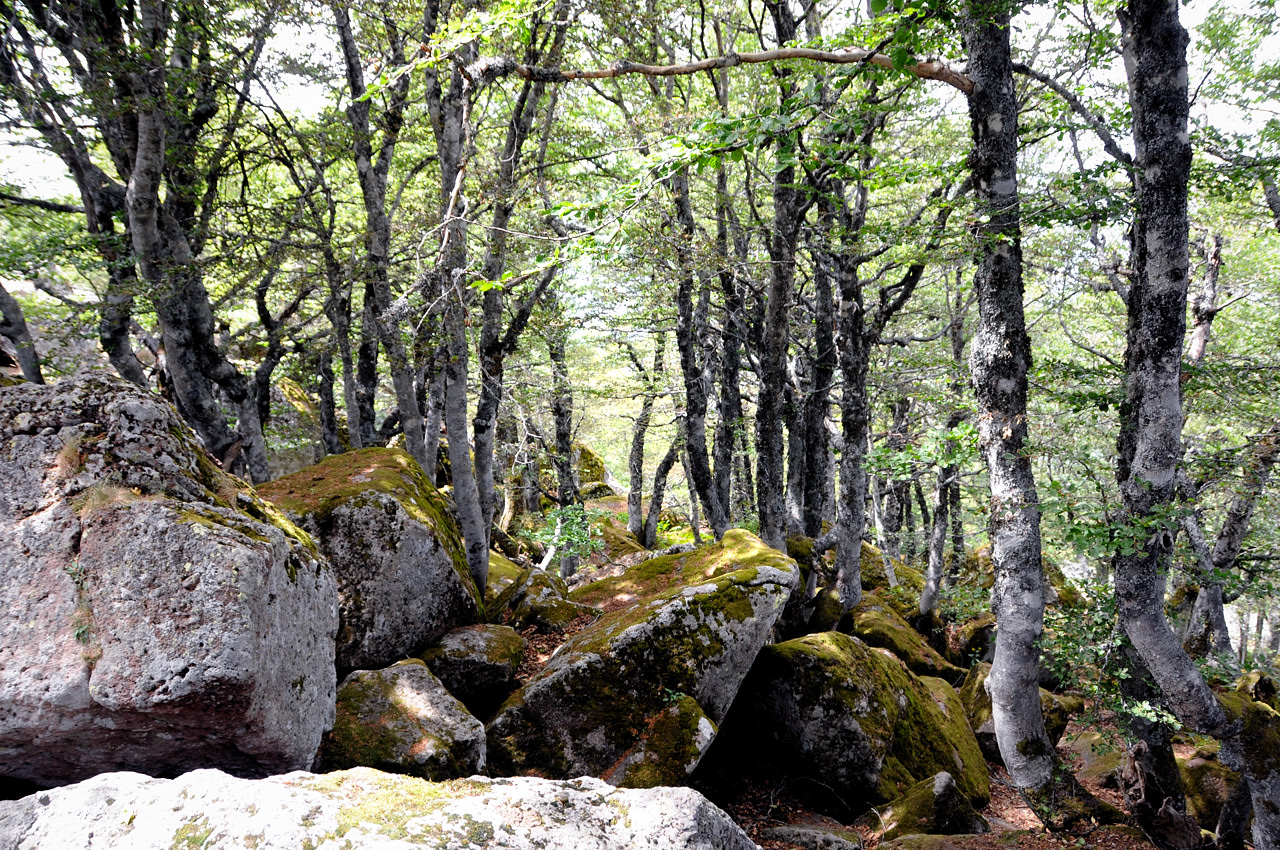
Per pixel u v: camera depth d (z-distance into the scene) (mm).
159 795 2555
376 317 10258
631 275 12031
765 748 8266
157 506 3434
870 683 8258
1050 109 10375
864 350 12953
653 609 7359
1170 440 6113
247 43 10398
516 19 5586
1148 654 6332
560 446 17531
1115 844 6844
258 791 2559
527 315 10953
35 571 3217
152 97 7434
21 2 8031
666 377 19719
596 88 11266
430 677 5844
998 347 7320
